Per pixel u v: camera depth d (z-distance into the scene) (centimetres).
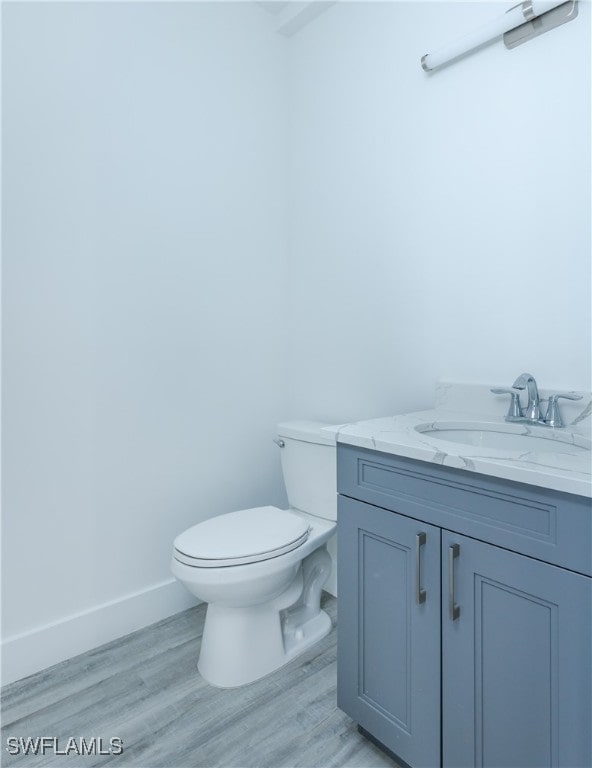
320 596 185
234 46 193
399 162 167
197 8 182
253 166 201
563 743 82
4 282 140
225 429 196
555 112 127
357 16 181
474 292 147
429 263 159
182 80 178
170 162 175
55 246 149
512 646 89
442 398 154
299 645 159
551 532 82
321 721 129
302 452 179
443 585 99
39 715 131
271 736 124
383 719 113
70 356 154
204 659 147
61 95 149
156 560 178
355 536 119
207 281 188
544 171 130
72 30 151
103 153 159
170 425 179
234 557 133
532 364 134
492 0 140
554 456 92
